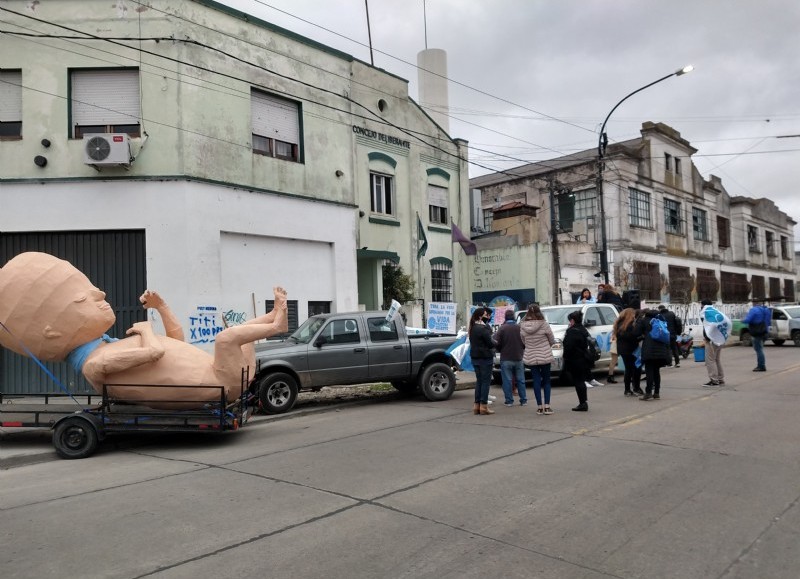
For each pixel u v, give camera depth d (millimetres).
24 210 12930
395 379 12016
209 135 13930
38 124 13008
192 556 4422
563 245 26328
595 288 27844
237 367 8531
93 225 13062
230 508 5508
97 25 13258
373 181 19344
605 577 4004
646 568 4129
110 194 13117
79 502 5824
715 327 12906
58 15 13180
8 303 8125
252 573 4121
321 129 16547
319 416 10969
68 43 13156
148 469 7199
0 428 8953
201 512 5406
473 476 6355
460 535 4734
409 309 19484
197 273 13438
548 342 10289
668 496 5617
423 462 7020
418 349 12180
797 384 12898
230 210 14203
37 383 12922
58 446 8008
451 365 12617
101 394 8484
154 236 13188
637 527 4859
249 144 14789
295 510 5406
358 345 11602
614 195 31641
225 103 14312
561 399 12031
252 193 14703
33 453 8062
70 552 4543
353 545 4566
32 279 8148
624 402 11258
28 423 8102
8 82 13141
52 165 13016
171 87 13430
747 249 46781
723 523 4934
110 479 6746
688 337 20625
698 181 40000
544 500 5535
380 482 6227
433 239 21547
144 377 8297
